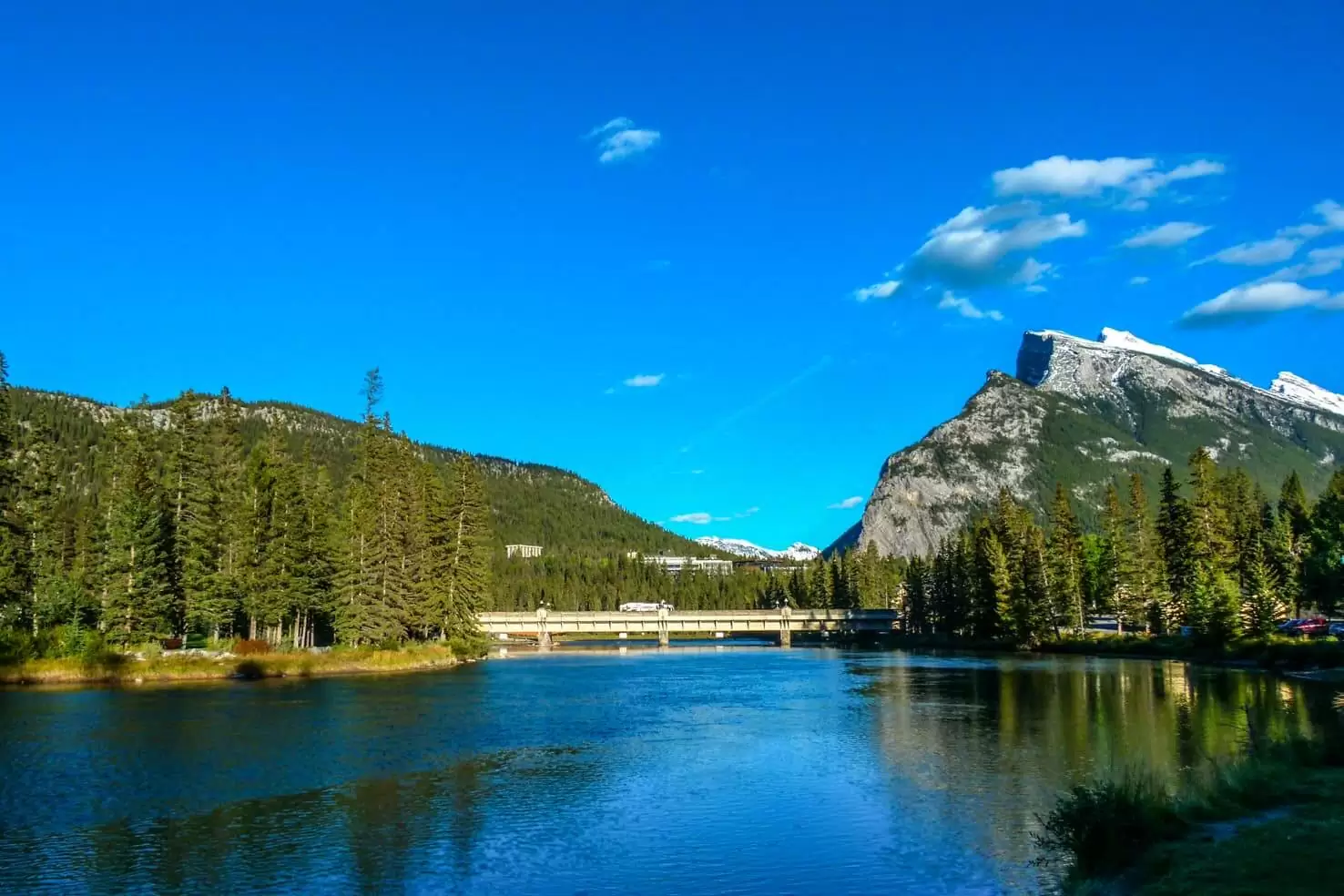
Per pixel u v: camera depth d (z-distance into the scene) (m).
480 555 110.56
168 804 29.59
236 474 97.06
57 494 89.06
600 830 26.88
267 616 89.94
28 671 65.69
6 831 26.30
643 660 114.06
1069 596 120.06
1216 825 20.92
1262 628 86.50
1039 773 34.19
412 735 43.53
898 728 46.56
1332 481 95.31
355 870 23.14
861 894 21.00
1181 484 111.56
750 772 35.38
